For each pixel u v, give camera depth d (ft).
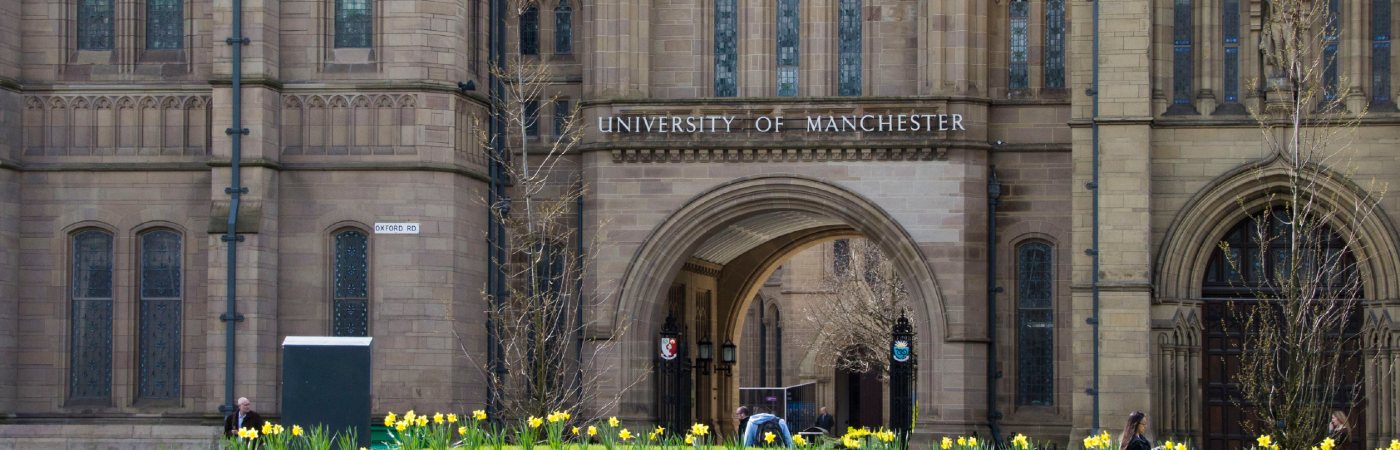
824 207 175.42
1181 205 167.02
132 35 171.94
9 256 170.30
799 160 175.63
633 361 176.86
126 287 171.32
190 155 171.01
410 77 167.94
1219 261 169.99
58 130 172.14
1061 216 175.22
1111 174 165.78
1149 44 165.48
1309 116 165.07
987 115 175.42
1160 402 167.22
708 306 209.05
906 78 176.55
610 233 176.76
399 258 167.63
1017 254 176.24
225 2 166.71
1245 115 166.71
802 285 324.19
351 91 168.45
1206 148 166.91
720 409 214.07
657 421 179.93
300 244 168.35
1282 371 167.73
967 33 174.40
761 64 176.96
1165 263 167.22
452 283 168.45
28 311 171.83
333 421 116.67
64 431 170.30
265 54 166.81
